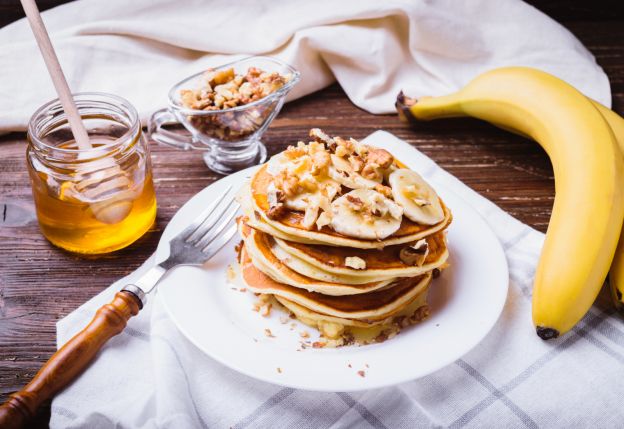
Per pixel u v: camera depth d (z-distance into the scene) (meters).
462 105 0.66
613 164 0.54
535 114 0.61
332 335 0.50
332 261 0.49
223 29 0.74
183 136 0.66
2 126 0.66
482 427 0.48
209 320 0.50
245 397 0.49
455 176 0.65
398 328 0.50
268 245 0.51
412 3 0.71
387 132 0.67
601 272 0.51
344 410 0.48
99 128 0.59
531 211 0.62
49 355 0.52
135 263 0.57
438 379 0.50
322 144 0.52
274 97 0.63
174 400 0.47
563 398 0.49
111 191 0.55
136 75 0.72
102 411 0.47
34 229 0.59
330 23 0.72
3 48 0.70
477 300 0.51
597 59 0.76
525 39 0.73
